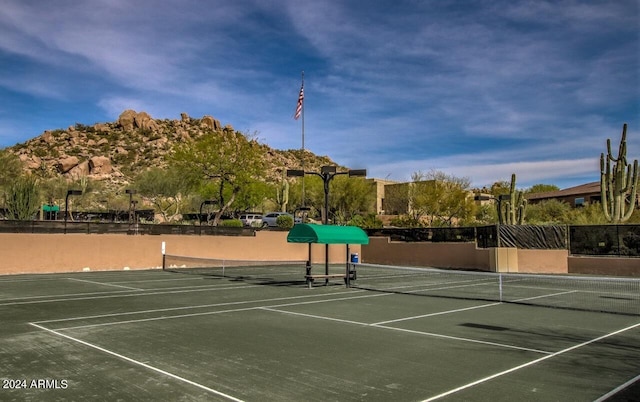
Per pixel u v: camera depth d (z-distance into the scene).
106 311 13.38
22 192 35.03
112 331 10.46
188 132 144.12
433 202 49.84
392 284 22.67
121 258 29.59
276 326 11.25
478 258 31.42
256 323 11.64
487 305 15.34
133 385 6.61
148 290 18.86
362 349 8.94
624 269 27.02
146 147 124.19
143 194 66.19
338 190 60.94
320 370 7.47
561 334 10.55
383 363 7.94
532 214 49.62
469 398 6.23
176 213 64.19
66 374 7.11
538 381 7.00
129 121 141.62
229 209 64.69
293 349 8.88
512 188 36.84
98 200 73.12
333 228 20.67
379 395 6.31
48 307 14.10
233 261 33.41
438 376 7.21
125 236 29.81
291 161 150.88
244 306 14.62
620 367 7.81
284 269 31.27
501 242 30.11
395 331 10.75
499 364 7.95
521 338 10.07
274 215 51.50
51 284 20.98
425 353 8.67
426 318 12.61
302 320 12.14
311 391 6.44
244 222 54.03
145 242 30.67
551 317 12.93
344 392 6.42
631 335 10.48
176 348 8.86
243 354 8.44
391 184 67.50
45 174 86.81
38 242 26.56
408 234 36.50
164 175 66.94
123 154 118.06
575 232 29.52
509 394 6.40
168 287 20.00
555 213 49.31
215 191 64.31
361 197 60.69
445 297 17.45
